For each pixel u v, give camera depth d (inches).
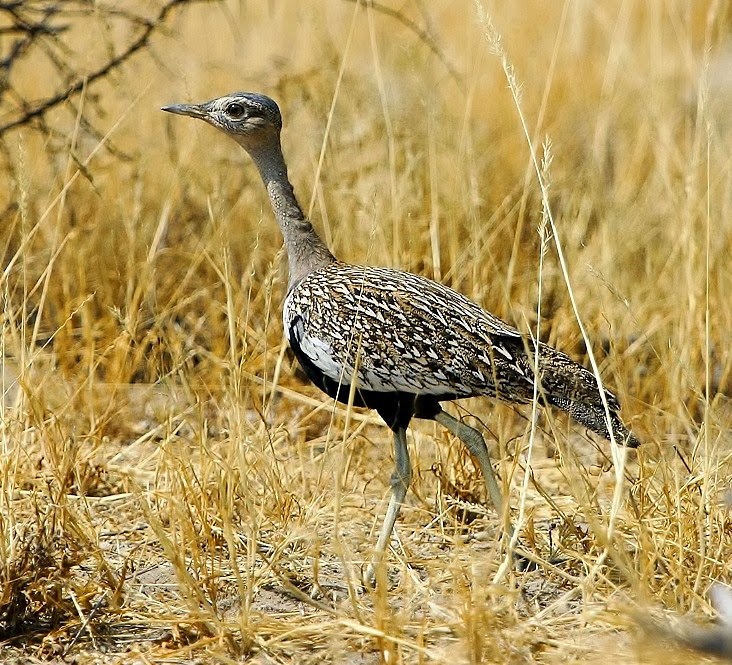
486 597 350.9
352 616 350.3
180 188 598.2
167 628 358.9
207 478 422.9
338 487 357.1
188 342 526.0
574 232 567.2
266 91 645.9
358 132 609.0
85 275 564.7
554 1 897.5
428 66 702.5
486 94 739.4
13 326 456.8
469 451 435.8
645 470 409.4
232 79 708.0
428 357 399.9
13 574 355.3
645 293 559.5
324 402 518.9
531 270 559.2
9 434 429.1
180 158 602.2
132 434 502.3
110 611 358.9
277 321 535.2
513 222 582.6
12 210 565.9
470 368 398.3
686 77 717.3
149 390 514.9
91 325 538.0
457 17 857.5
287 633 340.2
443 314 405.1
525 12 880.3
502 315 535.2
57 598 358.9
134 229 566.3
